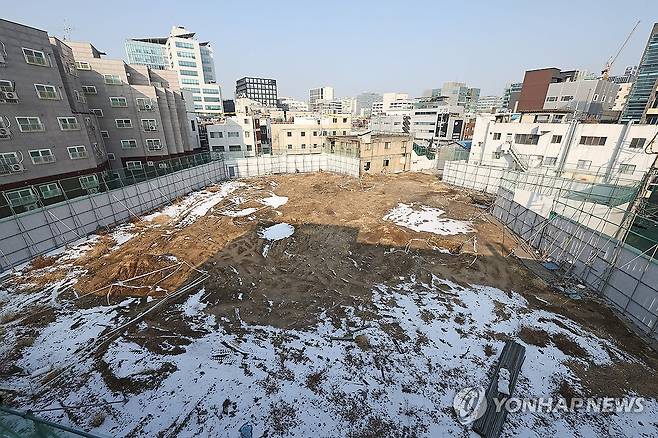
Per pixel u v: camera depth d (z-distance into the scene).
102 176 20.92
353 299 13.35
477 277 15.04
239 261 16.50
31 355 10.08
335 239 19.33
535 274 15.34
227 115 52.00
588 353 10.32
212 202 27.27
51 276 14.60
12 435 5.59
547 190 26.53
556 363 9.92
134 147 30.58
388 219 23.05
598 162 27.61
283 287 14.23
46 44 20.27
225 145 47.47
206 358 10.09
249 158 37.94
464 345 10.77
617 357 10.18
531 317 12.14
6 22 18.00
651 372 9.61
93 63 27.73
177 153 35.81
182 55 87.88
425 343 10.88
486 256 17.08
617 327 11.56
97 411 8.22
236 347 10.59
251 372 9.62
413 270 15.64
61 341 10.70
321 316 12.30
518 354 9.48
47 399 8.55
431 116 67.44
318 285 14.39
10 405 8.31
